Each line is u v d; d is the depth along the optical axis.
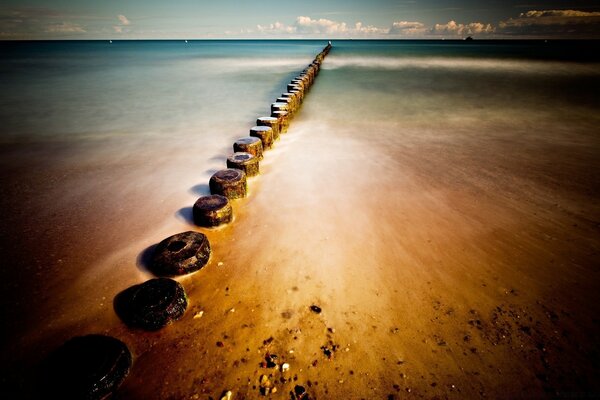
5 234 4.00
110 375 2.15
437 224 4.11
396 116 10.14
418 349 2.47
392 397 2.15
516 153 6.63
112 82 17.50
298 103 11.05
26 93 14.17
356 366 2.35
